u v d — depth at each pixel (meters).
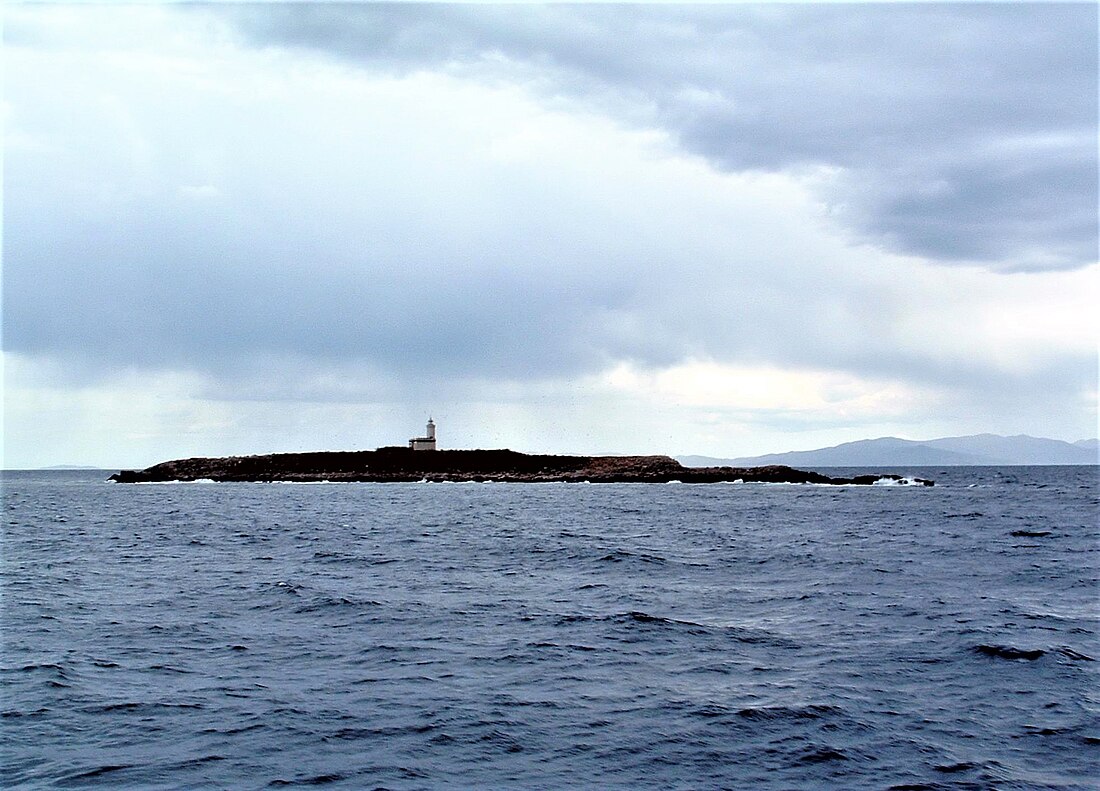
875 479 172.88
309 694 18.89
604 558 44.28
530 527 66.62
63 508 94.31
